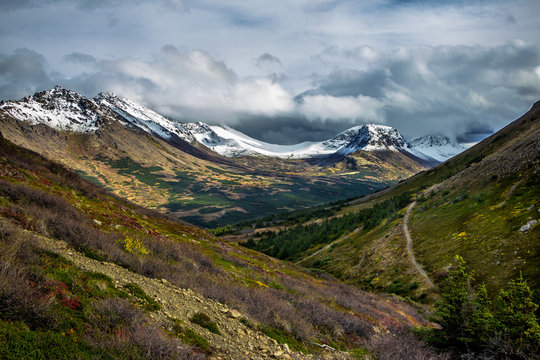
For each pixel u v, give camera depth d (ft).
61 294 25.45
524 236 134.21
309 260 348.38
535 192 163.43
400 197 419.13
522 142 276.82
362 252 275.80
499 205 181.68
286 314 50.70
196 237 152.56
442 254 175.63
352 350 47.75
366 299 116.06
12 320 19.77
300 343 43.09
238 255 147.02
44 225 50.08
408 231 253.24
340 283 197.88
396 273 186.60
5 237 33.32
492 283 120.06
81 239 49.52
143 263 50.14
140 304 32.68
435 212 258.57
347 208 637.30
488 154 420.77
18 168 111.45
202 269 75.31
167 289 43.04
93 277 33.45
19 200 66.08
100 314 25.73
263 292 64.08
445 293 63.62
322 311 60.70
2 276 21.57
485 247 148.36
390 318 87.86
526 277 109.60
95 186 178.60
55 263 32.07
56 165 151.64
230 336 35.42
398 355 46.32
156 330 26.71
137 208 181.98
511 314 52.44
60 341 19.94
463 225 191.01
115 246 54.03
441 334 63.16
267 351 34.94
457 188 291.38
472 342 55.72
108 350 21.38
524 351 48.70
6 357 16.56
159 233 112.88
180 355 24.61
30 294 21.77
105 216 98.58
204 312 39.55
